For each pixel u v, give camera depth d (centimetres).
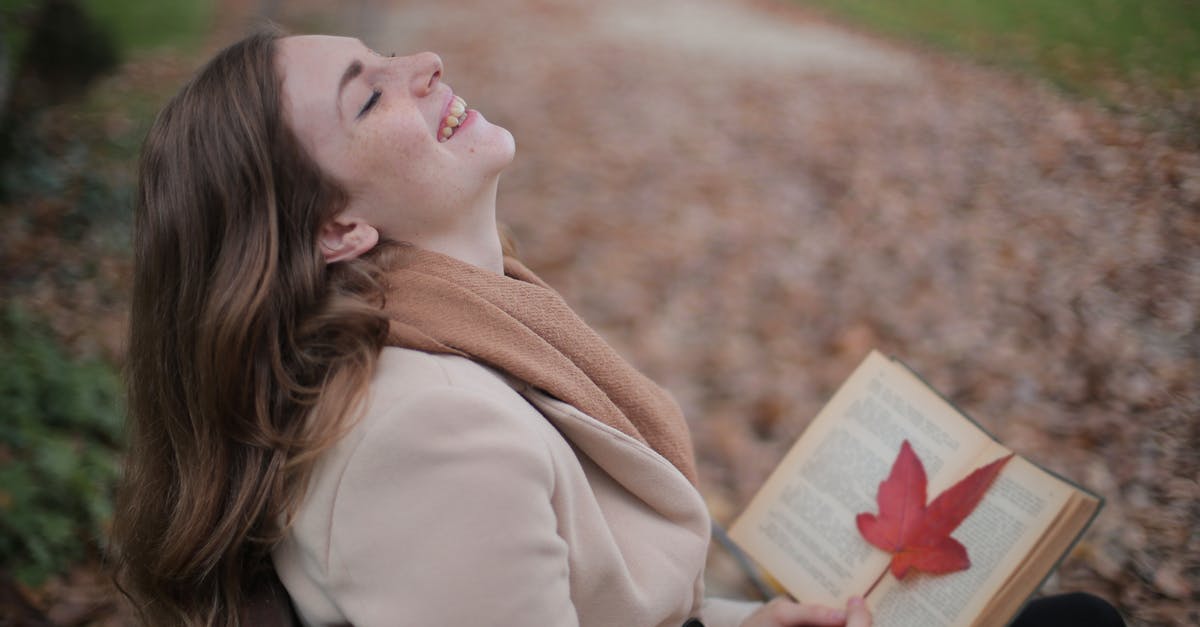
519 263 162
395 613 112
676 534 144
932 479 157
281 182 127
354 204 131
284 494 122
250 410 124
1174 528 225
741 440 290
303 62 129
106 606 245
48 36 507
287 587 128
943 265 334
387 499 113
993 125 402
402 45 672
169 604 135
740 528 173
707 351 328
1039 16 456
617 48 609
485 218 141
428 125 134
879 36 539
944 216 358
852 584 158
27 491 263
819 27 588
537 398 132
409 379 120
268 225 125
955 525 151
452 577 111
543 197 451
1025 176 363
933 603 150
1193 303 276
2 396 297
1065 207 336
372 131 127
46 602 244
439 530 112
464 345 126
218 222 127
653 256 387
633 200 432
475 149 135
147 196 132
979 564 148
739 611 169
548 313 138
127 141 490
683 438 154
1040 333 290
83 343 356
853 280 343
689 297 358
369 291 129
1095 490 240
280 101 127
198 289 128
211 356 124
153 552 137
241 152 125
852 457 167
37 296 382
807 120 461
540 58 611
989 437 154
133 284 138
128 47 582
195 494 128
